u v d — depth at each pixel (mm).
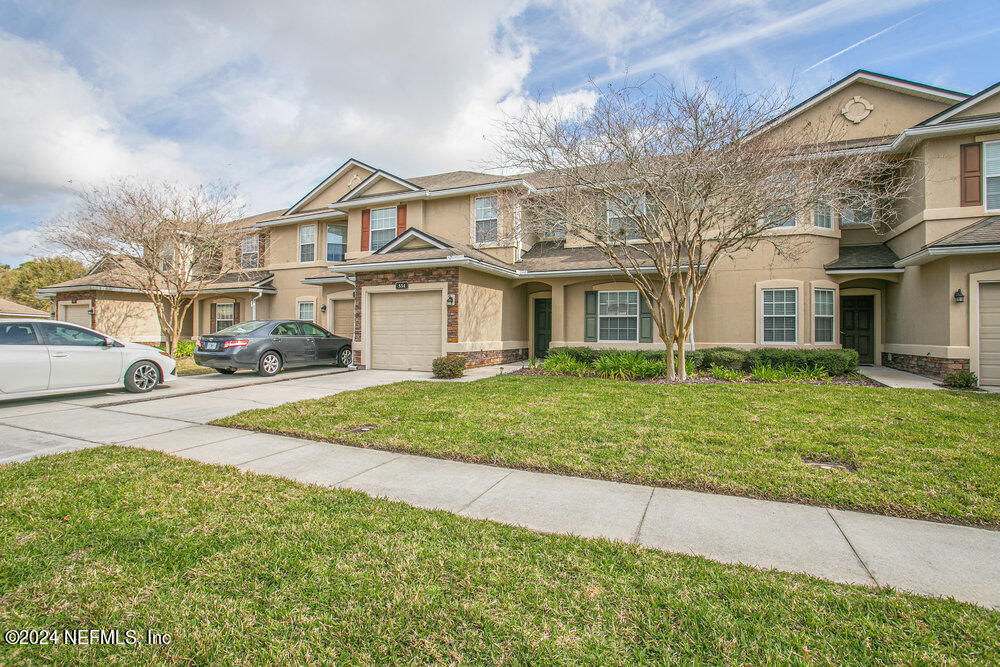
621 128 9312
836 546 3018
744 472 4219
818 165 10234
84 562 2744
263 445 5453
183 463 4629
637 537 3143
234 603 2381
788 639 2113
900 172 12656
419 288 12844
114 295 19062
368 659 2016
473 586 2525
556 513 3533
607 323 14289
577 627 2209
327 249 18828
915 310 11797
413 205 16453
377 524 3254
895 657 1992
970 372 9719
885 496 3670
